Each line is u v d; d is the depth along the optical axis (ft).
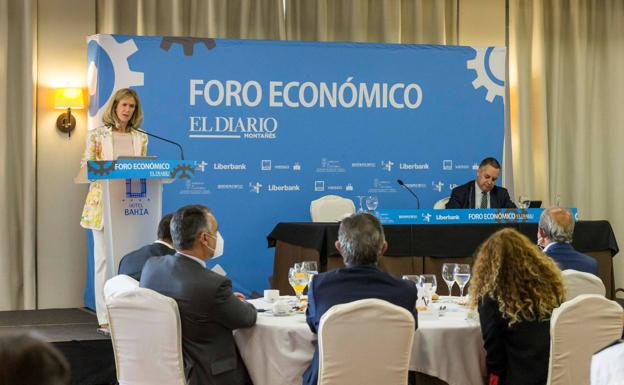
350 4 29.71
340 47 26.78
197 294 11.55
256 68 26.14
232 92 25.93
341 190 26.76
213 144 25.75
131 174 16.61
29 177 25.73
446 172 27.48
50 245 26.21
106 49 24.80
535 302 11.31
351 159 26.84
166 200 25.34
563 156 32.17
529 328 11.37
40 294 26.16
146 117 25.18
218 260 25.76
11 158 25.94
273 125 26.27
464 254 19.69
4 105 25.70
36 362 3.55
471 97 27.68
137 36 25.09
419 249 19.48
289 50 26.43
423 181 27.32
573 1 31.71
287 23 29.09
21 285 26.05
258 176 26.12
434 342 12.15
